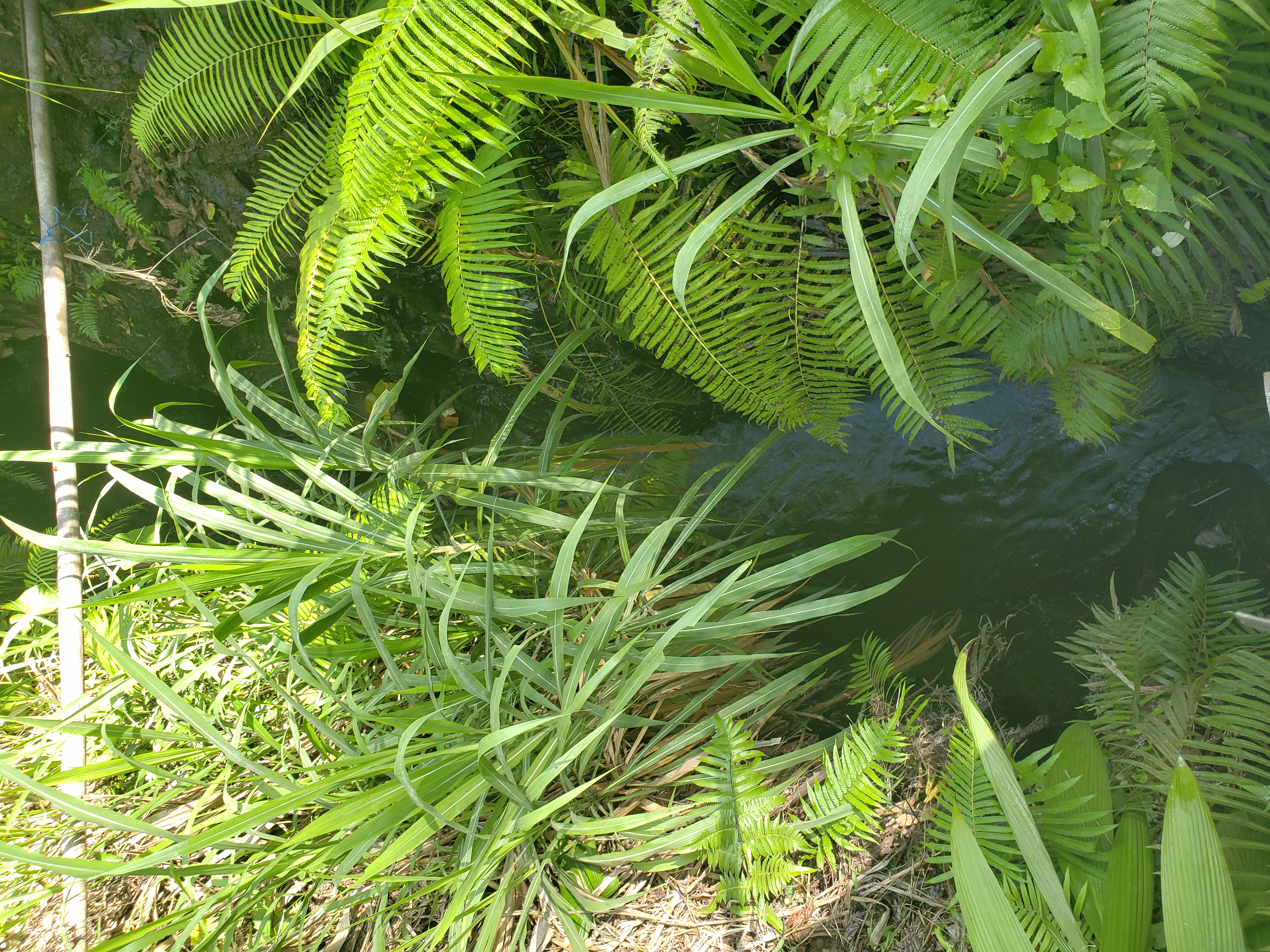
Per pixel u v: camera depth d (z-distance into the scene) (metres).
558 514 1.86
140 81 2.00
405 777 1.22
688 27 1.21
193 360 2.57
